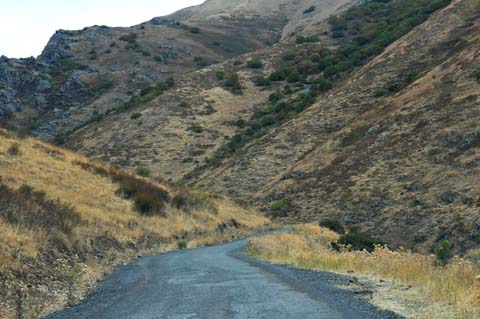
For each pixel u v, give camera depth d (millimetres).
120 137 96688
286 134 79812
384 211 45531
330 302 9172
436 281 10523
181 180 78688
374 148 58469
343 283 11961
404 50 87812
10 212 15109
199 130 96625
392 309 8617
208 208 42250
